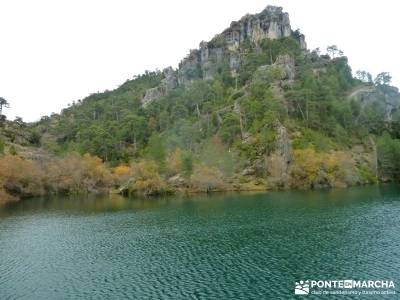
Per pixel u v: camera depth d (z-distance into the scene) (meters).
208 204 117.12
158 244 68.56
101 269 54.75
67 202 135.88
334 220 83.19
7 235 79.31
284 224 80.75
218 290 45.12
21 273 53.44
